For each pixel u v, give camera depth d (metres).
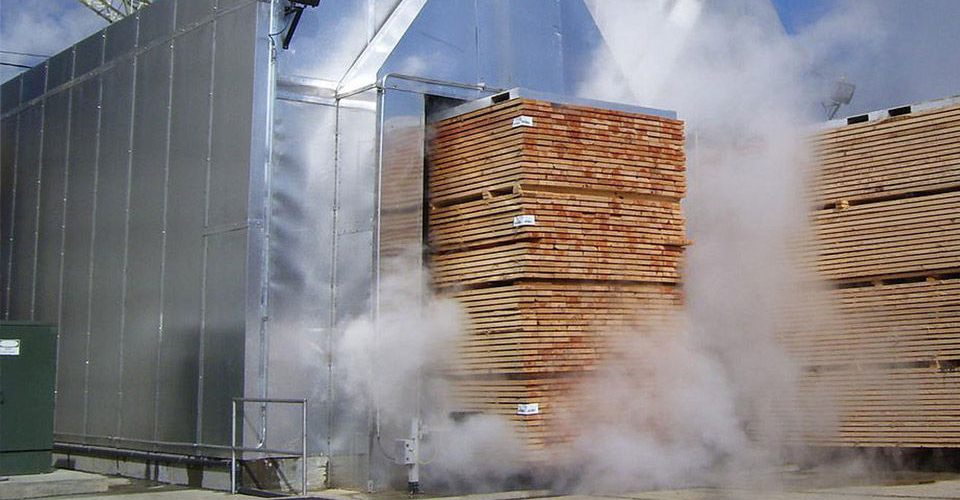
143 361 15.13
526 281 13.12
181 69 15.14
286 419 13.54
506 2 15.84
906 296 14.38
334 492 13.41
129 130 16.11
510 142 13.33
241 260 13.59
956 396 13.93
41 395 14.23
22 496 13.10
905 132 14.57
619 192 13.86
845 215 14.98
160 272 15.02
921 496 12.09
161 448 14.54
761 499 12.15
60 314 17.23
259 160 13.68
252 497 12.77
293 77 14.10
